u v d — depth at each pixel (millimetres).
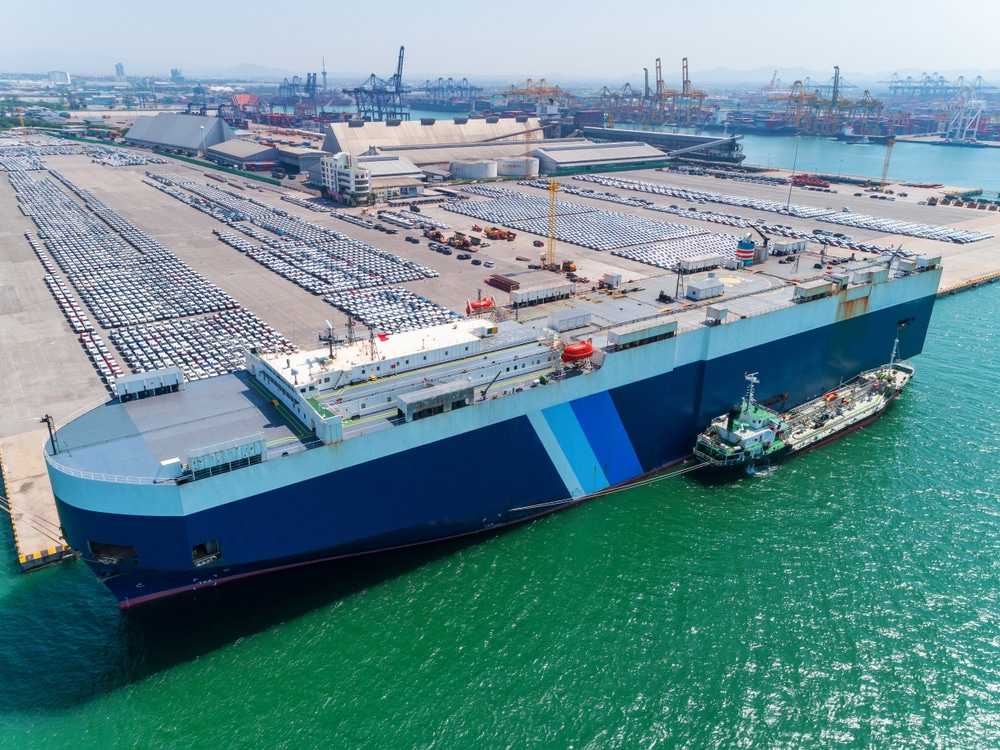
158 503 60750
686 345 92438
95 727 58500
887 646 65875
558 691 61625
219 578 69625
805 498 88250
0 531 80875
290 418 73500
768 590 72875
